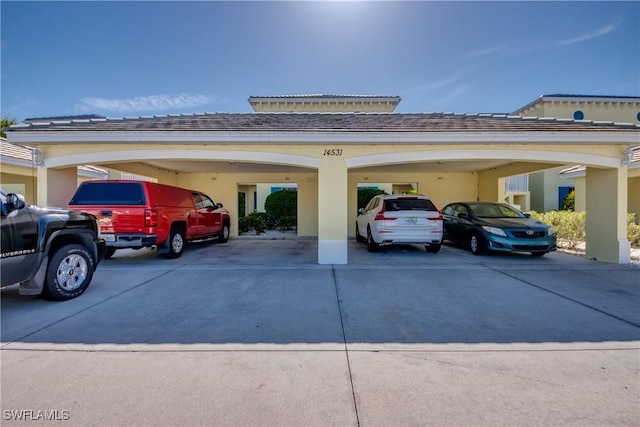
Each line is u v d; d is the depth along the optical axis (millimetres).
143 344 3822
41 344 3820
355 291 5930
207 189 15242
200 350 3676
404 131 8008
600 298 5555
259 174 15328
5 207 4754
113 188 8406
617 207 8508
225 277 6992
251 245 12734
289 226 19062
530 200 23812
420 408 2682
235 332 4160
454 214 11664
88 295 5715
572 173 15219
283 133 8016
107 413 2627
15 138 8016
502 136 7996
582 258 9422
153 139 8039
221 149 8414
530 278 6898
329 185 8406
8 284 4777
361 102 19500
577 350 3688
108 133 8016
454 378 3117
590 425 2486
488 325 4395
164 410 2662
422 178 15273
